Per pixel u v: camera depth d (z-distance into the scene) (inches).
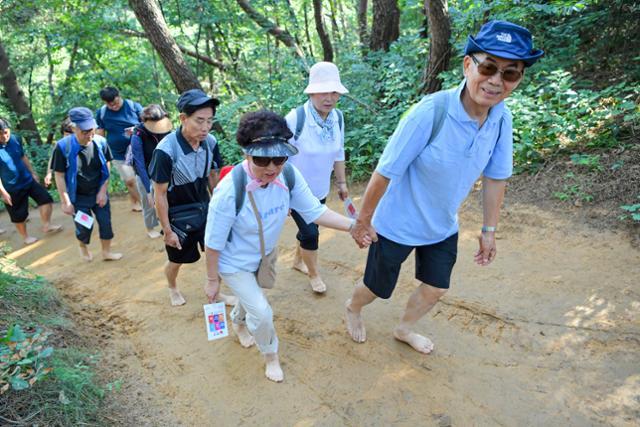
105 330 139.6
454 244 106.4
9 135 206.1
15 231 233.5
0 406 91.0
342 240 187.8
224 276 103.9
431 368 115.3
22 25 379.9
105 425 97.7
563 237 164.4
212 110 119.3
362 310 140.5
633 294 133.0
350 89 276.1
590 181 185.3
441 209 97.5
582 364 112.5
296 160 135.9
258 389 112.0
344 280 159.3
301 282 159.6
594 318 126.6
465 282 149.0
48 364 104.5
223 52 423.2
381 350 122.9
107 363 121.4
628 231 159.2
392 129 245.8
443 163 89.4
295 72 314.7
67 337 127.0
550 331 124.2
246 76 361.4
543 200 187.2
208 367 120.6
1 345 93.9
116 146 233.6
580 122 205.8
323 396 109.0
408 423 100.4
